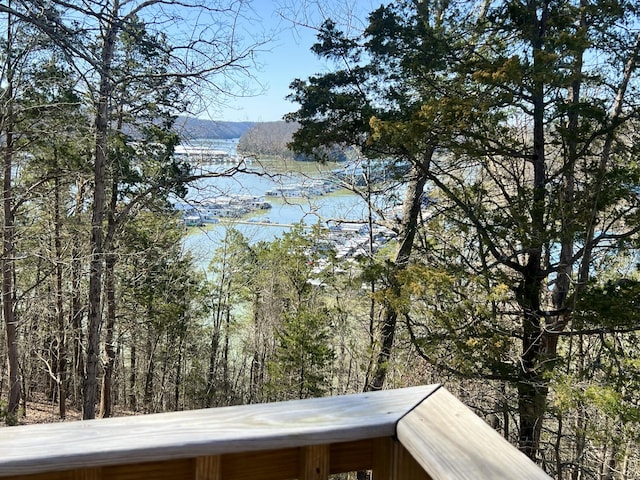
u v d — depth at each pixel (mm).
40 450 831
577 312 7637
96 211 10070
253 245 18250
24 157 11617
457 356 7559
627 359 7406
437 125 7707
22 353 15117
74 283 12383
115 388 17891
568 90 9539
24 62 8781
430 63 8148
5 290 12008
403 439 932
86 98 9062
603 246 8062
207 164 9680
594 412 7586
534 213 7727
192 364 19203
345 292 13516
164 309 16453
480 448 864
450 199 8836
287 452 941
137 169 11297
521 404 7711
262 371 18734
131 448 854
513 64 6902
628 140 9000
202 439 880
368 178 11352
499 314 8086
